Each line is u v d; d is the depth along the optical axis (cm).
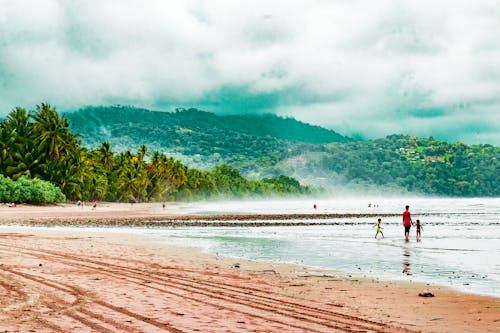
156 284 1532
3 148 11019
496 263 2425
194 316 1097
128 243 3186
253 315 1141
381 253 2861
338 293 1555
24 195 9994
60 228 4716
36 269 1742
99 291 1354
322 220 7044
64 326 966
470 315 1259
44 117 11438
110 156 15550
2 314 1058
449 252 2947
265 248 3102
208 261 2334
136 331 949
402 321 1171
